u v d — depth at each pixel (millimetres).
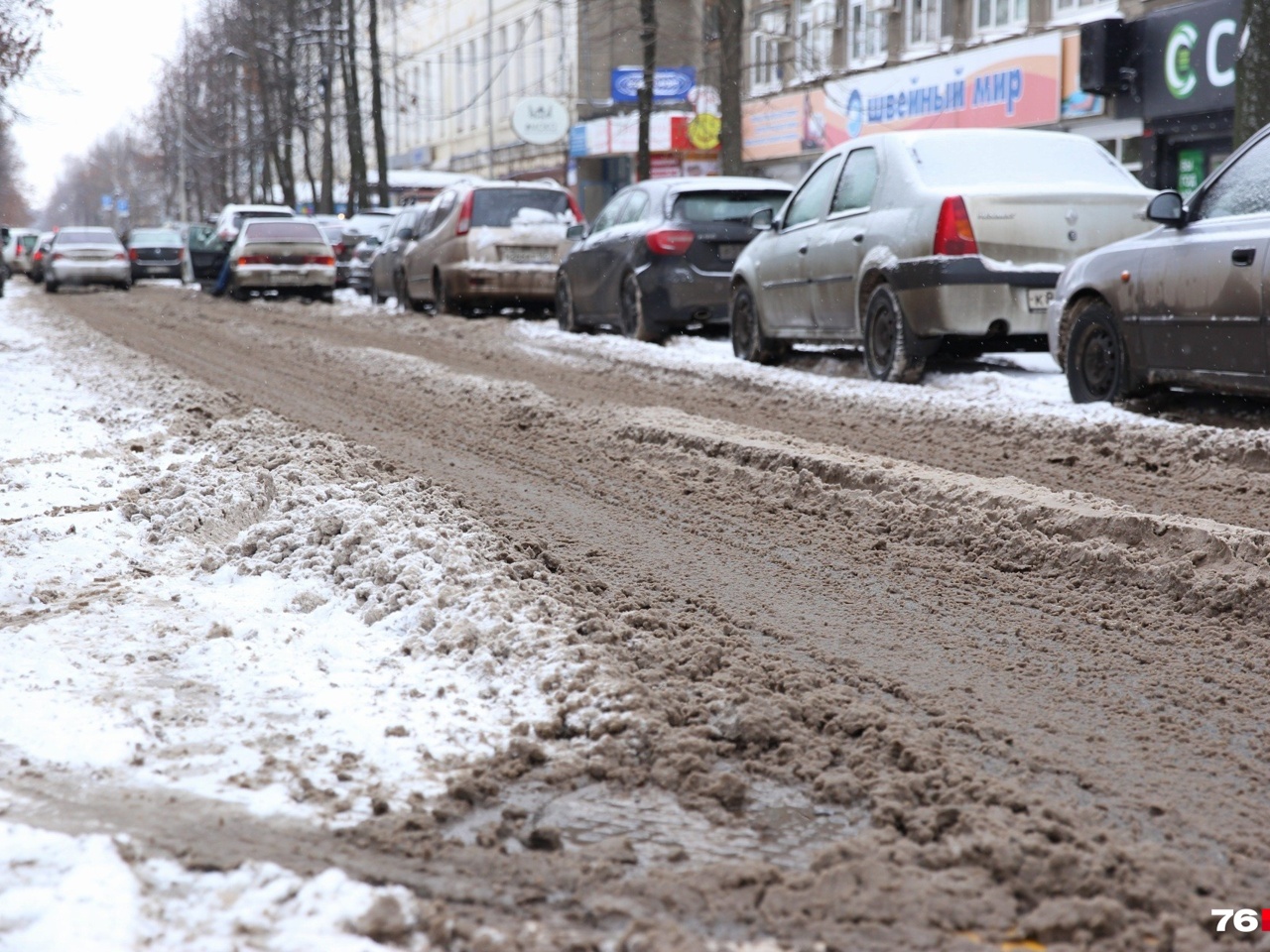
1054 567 7070
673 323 20219
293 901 3422
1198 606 6316
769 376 15633
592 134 53250
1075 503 7844
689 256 19859
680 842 3896
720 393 14914
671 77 44594
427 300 29719
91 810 4008
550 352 20047
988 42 33562
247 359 19953
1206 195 11406
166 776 4270
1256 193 10914
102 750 4469
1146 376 11773
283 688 5098
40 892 3402
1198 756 4582
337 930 3289
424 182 61719
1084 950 3236
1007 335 13961
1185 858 3795
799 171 43844
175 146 93750
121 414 12852
